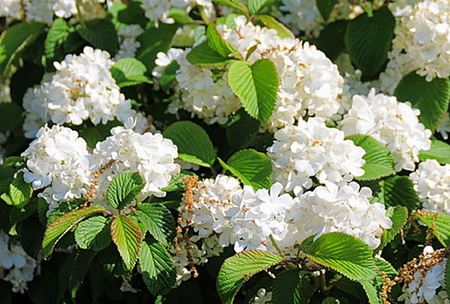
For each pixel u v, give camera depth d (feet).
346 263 8.45
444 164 11.64
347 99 11.79
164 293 9.88
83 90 11.35
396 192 10.87
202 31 13.08
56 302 12.76
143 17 14.08
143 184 9.27
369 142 10.59
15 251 12.76
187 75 11.37
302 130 9.79
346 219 8.80
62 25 13.51
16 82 14.38
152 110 12.93
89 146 11.58
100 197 9.63
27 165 9.95
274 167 10.46
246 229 8.87
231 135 11.34
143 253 9.39
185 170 11.27
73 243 10.06
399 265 10.36
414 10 12.16
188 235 9.88
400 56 12.53
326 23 14.19
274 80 10.53
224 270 8.57
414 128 10.84
